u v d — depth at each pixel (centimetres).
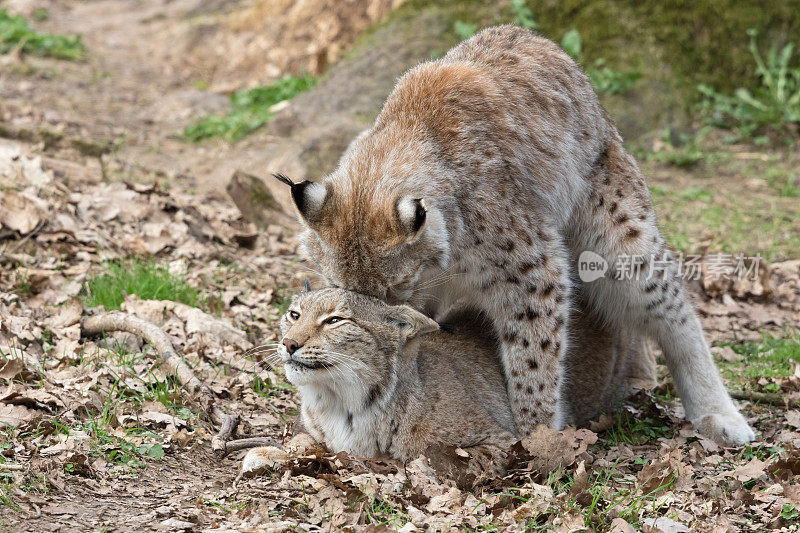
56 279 1184
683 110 2259
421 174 859
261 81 2692
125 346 1042
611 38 2347
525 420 942
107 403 898
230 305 1256
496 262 906
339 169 897
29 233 1288
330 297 813
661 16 2361
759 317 1438
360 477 781
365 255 811
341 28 2708
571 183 1001
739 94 2298
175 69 2833
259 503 751
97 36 3192
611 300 1076
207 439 899
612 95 2241
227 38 2919
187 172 1827
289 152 1862
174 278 1247
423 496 771
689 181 2048
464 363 926
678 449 955
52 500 707
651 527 745
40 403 861
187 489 779
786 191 1989
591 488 813
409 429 833
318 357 792
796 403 1113
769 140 2244
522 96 968
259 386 1043
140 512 713
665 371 1258
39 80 2505
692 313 1080
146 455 827
